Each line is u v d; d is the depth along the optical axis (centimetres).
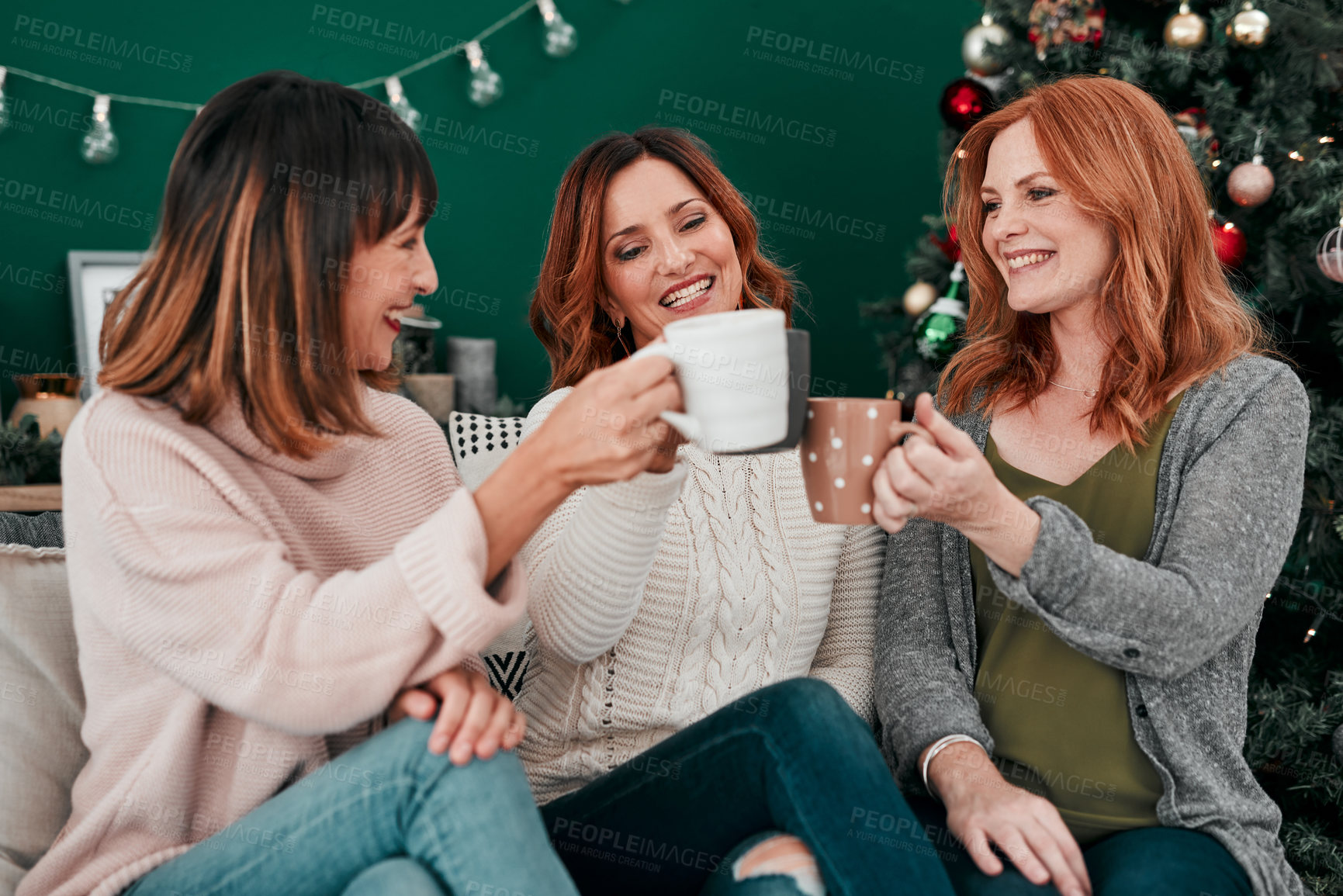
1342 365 208
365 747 84
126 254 280
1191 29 198
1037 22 204
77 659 108
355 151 95
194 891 81
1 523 120
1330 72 197
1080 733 112
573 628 108
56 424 223
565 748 121
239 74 293
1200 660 104
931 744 112
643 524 103
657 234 134
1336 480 195
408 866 79
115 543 84
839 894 86
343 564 104
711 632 122
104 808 88
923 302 230
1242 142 200
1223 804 104
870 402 91
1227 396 114
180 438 90
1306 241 201
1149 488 115
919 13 346
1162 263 117
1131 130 117
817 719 90
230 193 92
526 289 327
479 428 154
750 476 127
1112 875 98
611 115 329
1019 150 121
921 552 128
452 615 81
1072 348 126
